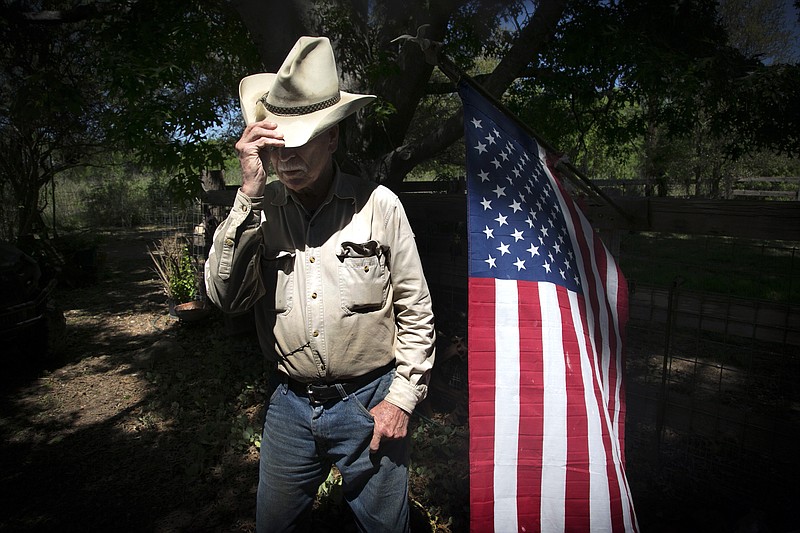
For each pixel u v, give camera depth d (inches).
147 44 172.9
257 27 181.3
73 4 239.6
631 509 70.6
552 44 218.2
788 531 98.4
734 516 105.9
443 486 120.4
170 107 178.2
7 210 429.4
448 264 156.8
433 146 195.5
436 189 288.0
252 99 69.6
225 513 119.0
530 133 88.0
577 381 70.6
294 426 69.1
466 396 144.6
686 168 591.5
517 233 73.6
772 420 110.7
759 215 101.5
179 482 132.1
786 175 776.9
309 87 60.1
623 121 276.5
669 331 122.2
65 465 142.5
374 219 65.7
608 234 121.4
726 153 280.5
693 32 219.3
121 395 186.4
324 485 120.0
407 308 67.2
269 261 66.0
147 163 198.7
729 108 240.5
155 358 215.9
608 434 72.2
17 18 206.5
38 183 397.1
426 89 271.3
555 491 67.0
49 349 224.1
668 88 188.2
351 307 63.9
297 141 58.3
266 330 69.6
